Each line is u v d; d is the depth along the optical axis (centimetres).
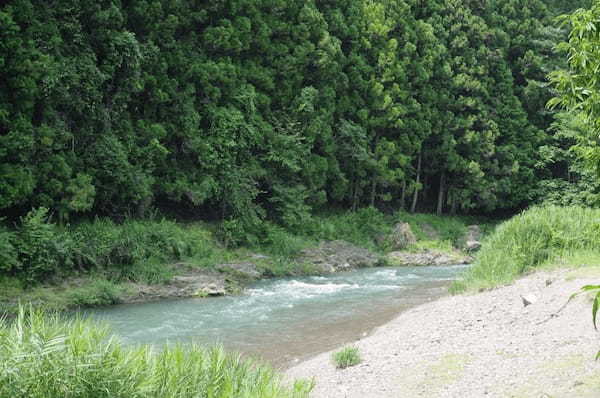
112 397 382
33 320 421
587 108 413
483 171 3766
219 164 2362
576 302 989
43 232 1606
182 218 2402
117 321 1374
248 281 2034
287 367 978
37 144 1722
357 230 2927
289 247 2408
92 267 1744
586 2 4522
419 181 3791
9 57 1662
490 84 3916
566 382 668
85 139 1927
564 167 3966
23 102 1689
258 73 2670
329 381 827
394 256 2769
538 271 1334
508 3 4231
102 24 1939
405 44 3481
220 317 1420
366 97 3262
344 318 1378
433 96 3575
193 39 2453
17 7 1720
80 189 1797
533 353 805
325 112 2928
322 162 2861
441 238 3184
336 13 3167
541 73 4103
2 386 351
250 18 2673
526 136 3928
